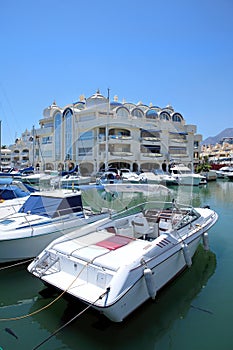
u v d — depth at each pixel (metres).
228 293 6.09
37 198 9.19
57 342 4.61
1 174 27.72
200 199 20.66
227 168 47.16
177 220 7.73
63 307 5.58
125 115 35.84
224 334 4.79
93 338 4.70
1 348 4.48
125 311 4.79
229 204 18.52
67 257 5.50
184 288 6.27
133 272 4.91
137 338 4.70
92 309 4.96
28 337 4.75
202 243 8.17
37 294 6.14
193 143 45.69
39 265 5.73
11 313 5.45
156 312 5.35
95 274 5.01
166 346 4.51
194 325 5.02
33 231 7.57
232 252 8.59
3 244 7.09
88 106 42.81
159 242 5.96
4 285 6.54
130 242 6.13
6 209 9.91
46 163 47.06
